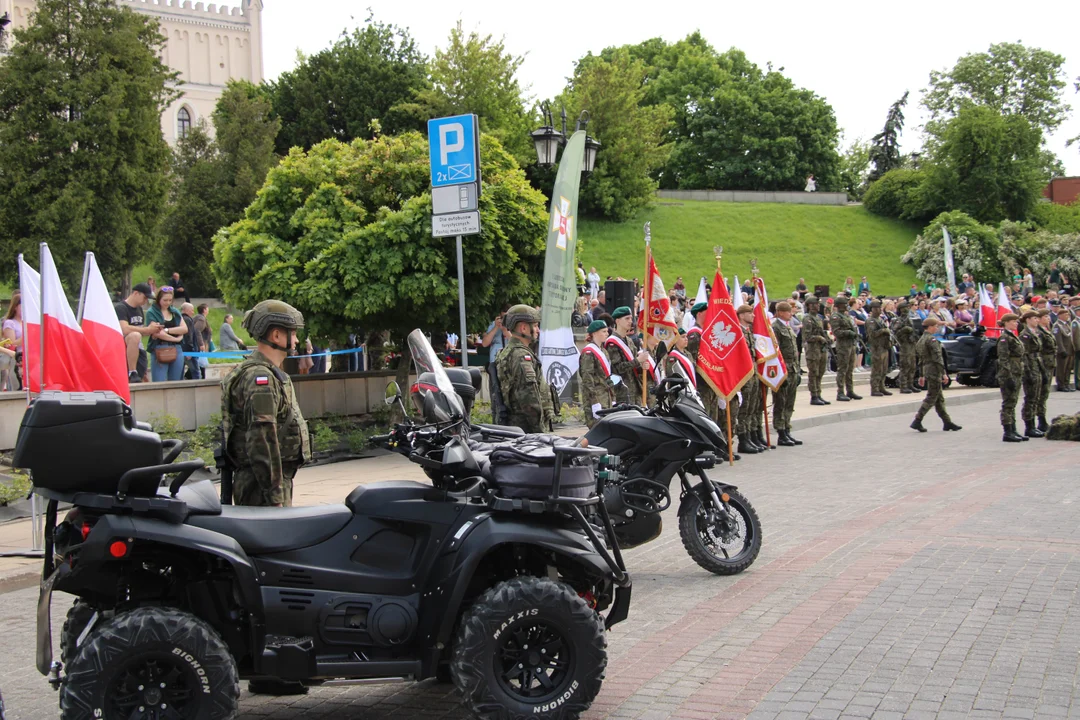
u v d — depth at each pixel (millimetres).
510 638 4594
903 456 13773
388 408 14711
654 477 7402
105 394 4320
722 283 12758
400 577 4715
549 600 4539
